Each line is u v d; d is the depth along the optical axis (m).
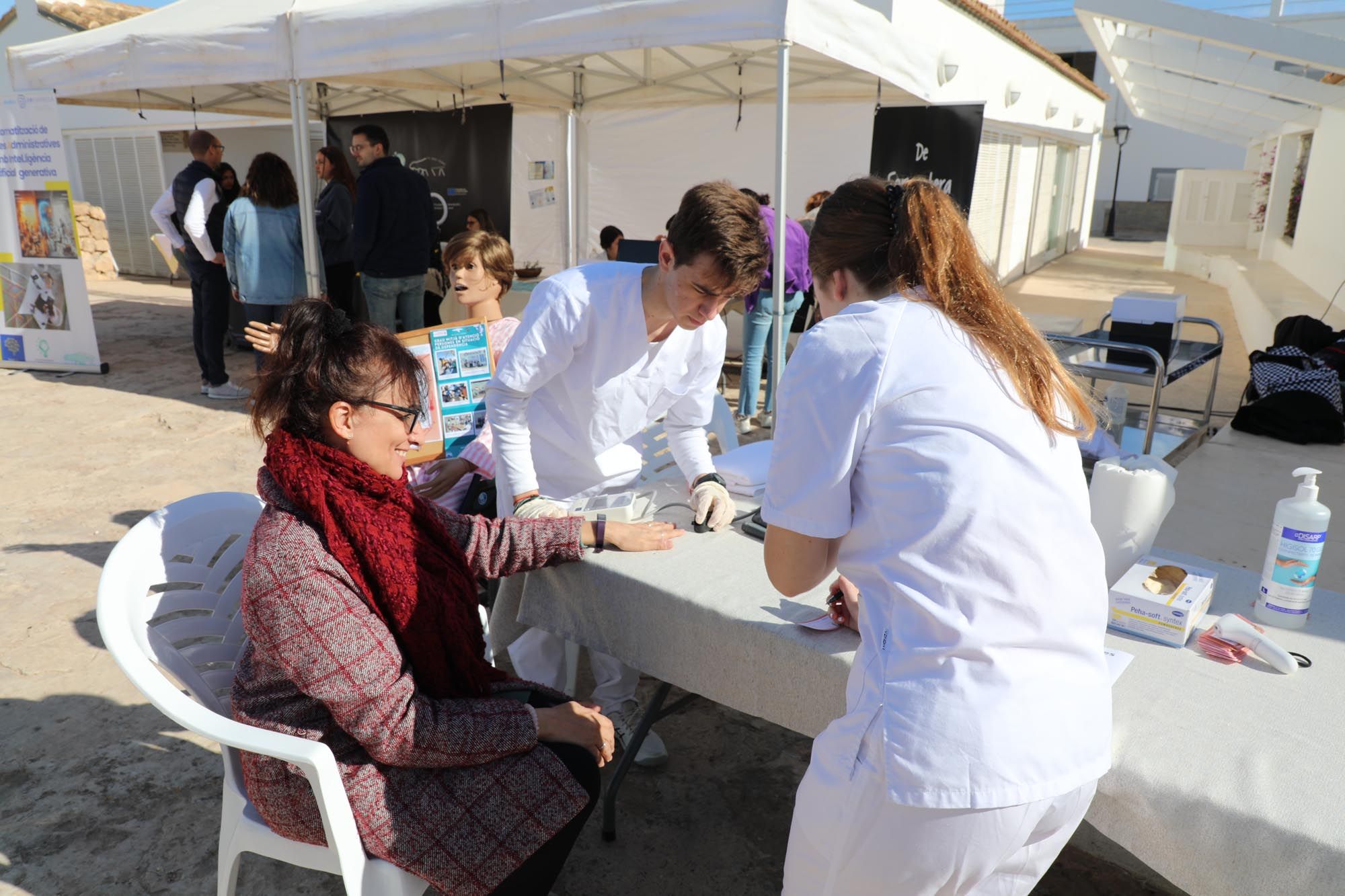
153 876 2.27
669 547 2.01
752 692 1.72
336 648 1.44
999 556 1.12
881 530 1.19
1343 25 16.81
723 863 2.34
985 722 1.11
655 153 9.22
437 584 1.61
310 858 1.62
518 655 2.49
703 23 4.19
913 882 1.18
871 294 1.32
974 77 11.10
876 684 1.19
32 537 4.34
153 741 2.82
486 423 3.14
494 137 7.47
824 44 4.39
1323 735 1.37
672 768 2.73
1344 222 9.73
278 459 1.50
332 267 7.14
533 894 1.68
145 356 8.60
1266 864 1.18
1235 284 13.48
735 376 8.09
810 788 1.27
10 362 8.09
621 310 2.03
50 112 7.07
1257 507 4.43
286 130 12.55
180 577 1.85
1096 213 30.42
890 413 1.16
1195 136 28.53
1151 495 1.79
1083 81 18.03
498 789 1.60
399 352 1.58
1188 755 1.31
